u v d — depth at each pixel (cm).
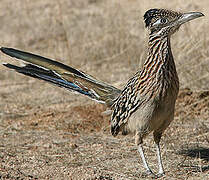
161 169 1012
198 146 1174
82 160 1116
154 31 954
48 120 1386
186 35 1623
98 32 2050
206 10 1759
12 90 1673
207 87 1470
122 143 1221
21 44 2045
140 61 1534
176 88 965
